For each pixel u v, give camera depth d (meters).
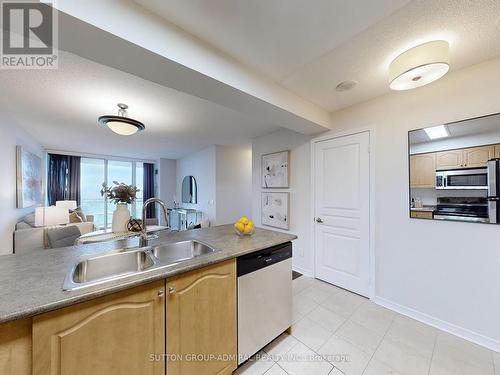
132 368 0.99
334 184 2.68
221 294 1.32
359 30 1.36
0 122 2.62
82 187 5.74
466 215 1.74
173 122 3.15
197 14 1.23
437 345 1.67
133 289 0.99
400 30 1.35
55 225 3.37
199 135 3.92
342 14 1.23
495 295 1.62
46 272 1.07
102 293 0.88
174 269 1.10
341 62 1.70
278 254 1.69
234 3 1.16
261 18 1.26
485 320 1.65
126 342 0.97
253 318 1.50
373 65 1.74
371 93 2.21
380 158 2.26
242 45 1.50
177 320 1.13
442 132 1.87
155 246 1.57
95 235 2.29
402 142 2.11
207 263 1.22
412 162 2.04
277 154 3.48
